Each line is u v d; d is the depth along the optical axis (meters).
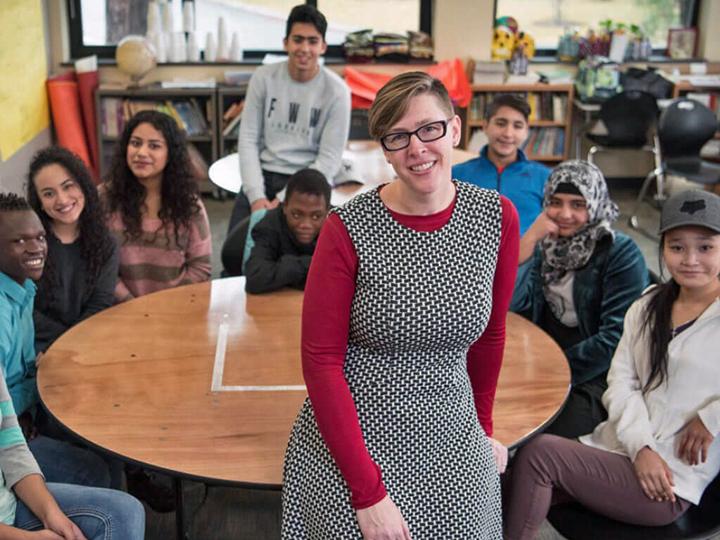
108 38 6.68
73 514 1.91
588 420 2.48
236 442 1.95
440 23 6.72
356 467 1.59
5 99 5.22
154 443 1.93
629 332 2.28
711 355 2.08
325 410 1.59
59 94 6.24
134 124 3.11
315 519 1.67
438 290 1.60
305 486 1.69
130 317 2.64
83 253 2.77
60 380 2.22
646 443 2.08
